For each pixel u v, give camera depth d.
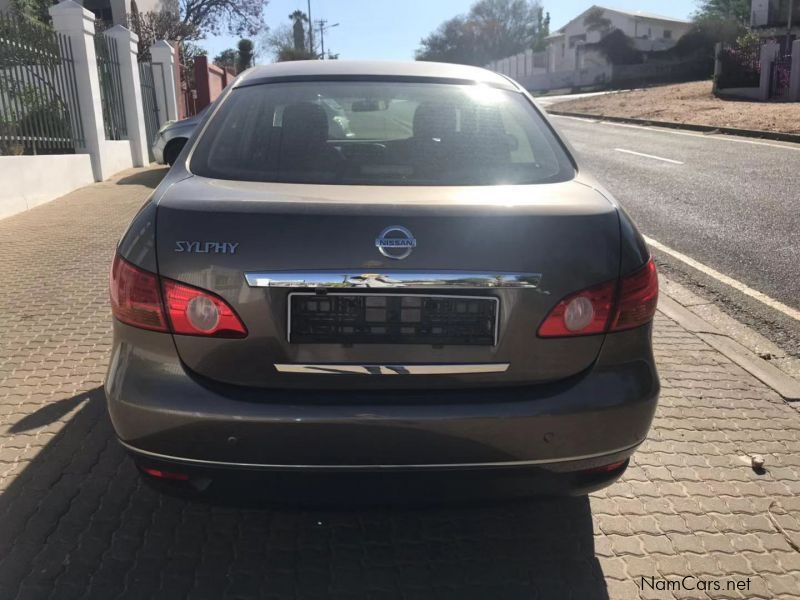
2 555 2.50
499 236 2.13
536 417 2.13
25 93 8.91
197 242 2.11
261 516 2.76
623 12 54.41
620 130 19.77
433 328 2.12
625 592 2.38
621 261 2.23
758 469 3.12
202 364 2.13
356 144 2.70
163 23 23.34
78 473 2.99
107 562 2.47
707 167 11.77
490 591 2.38
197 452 2.11
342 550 2.58
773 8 34.78
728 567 2.52
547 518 2.78
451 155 2.66
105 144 10.98
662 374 4.07
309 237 2.08
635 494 2.93
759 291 5.54
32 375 3.90
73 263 6.15
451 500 2.19
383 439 2.09
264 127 2.76
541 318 2.15
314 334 2.10
